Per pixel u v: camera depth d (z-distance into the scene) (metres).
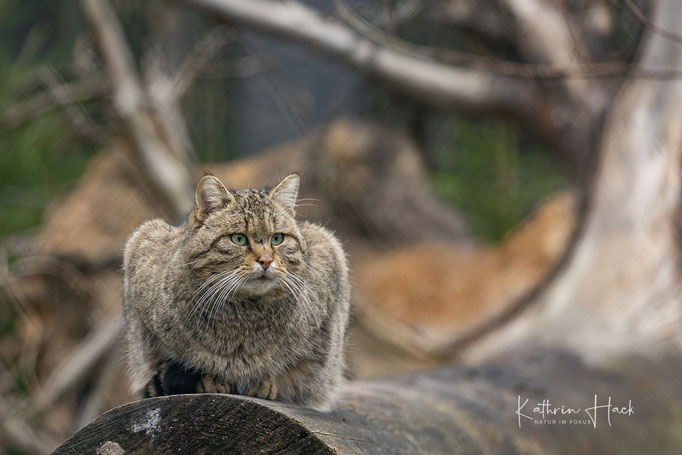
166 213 14.85
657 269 11.66
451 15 14.67
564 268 12.27
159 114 15.04
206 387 5.73
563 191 16.84
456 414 7.43
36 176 15.27
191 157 16.25
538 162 18.31
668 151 12.40
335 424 5.61
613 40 13.93
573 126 13.70
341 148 16.48
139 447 5.14
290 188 6.32
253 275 5.70
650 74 10.99
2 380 13.42
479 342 12.43
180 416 5.10
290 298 5.84
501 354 10.77
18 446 12.91
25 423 13.05
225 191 5.98
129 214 15.05
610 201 12.30
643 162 12.36
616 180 12.38
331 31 14.52
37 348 13.68
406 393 7.52
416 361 13.10
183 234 6.15
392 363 13.12
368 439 5.73
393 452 5.89
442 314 14.23
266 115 19.17
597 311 11.38
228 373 5.80
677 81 12.57
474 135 17.44
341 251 6.69
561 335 10.95
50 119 15.29
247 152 19.45
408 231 16.78
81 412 13.66
